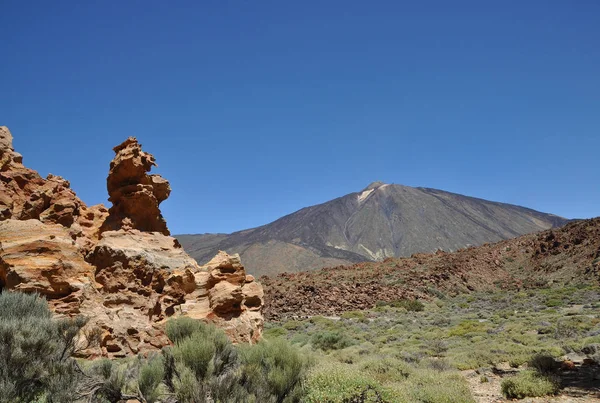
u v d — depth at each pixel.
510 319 39.38
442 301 58.56
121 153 23.27
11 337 7.66
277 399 8.71
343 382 9.94
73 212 20.69
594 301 49.66
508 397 12.74
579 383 13.84
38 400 7.22
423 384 13.20
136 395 8.09
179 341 9.17
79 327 9.05
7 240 15.70
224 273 19.70
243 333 17.73
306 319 46.44
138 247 20.06
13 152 21.34
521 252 89.56
